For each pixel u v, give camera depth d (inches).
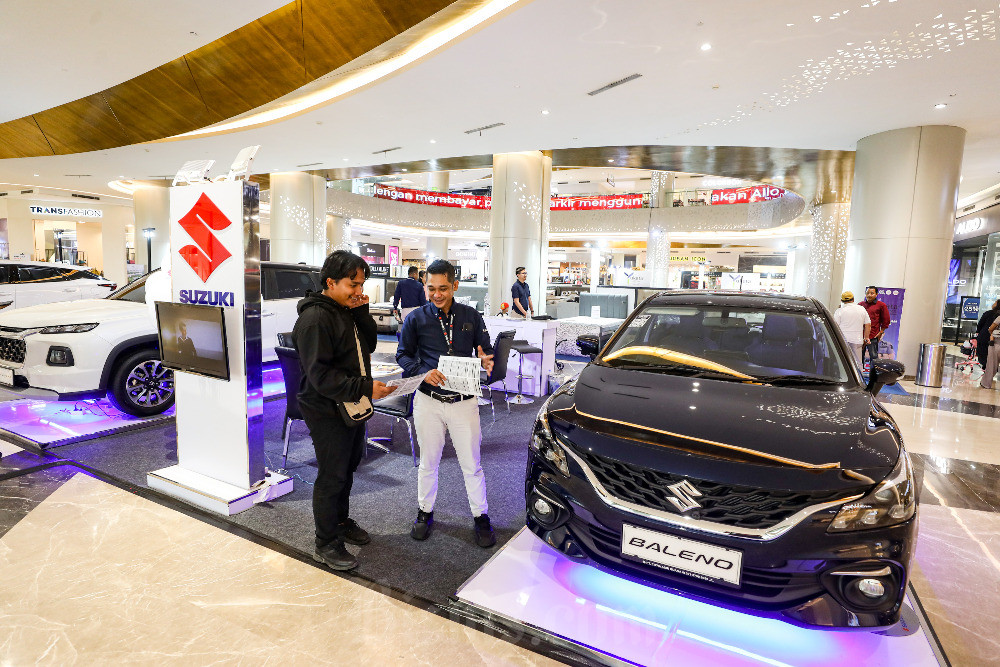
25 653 66.9
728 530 63.6
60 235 882.8
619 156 408.5
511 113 299.3
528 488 82.0
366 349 93.2
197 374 111.8
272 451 147.4
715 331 109.8
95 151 399.9
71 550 91.4
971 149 331.3
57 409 174.7
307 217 528.1
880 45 195.6
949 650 71.5
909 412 218.5
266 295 199.6
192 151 407.8
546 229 434.9
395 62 244.4
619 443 72.2
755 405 80.2
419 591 82.4
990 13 169.9
